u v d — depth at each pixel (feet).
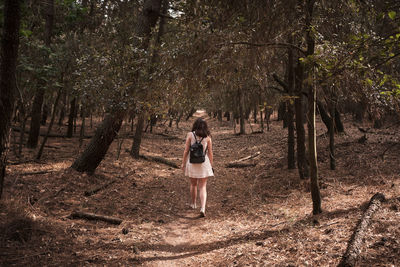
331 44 12.77
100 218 14.52
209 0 12.79
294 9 12.53
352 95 13.29
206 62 12.59
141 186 22.41
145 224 14.99
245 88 28.53
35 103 30.76
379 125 41.19
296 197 18.57
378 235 10.59
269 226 13.96
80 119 72.02
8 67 11.52
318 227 12.62
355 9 13.52
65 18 30.55
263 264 10.18
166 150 44.11
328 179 21.21
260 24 12.57
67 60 24.26
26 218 12.30
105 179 22.48
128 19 33.42
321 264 9.52
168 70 14.16
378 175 20.26
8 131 11.99
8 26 11.39
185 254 11.79
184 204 19.48
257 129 73.46
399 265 8.55
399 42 10.75
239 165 32.53
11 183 16.74
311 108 14.06
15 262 9.55
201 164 16.88
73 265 9.93
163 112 17.34
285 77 30.07
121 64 17.61
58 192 17.28
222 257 11.26
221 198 20.92
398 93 12.04
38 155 25.29
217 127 91.30
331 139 24.04
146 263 10.71
